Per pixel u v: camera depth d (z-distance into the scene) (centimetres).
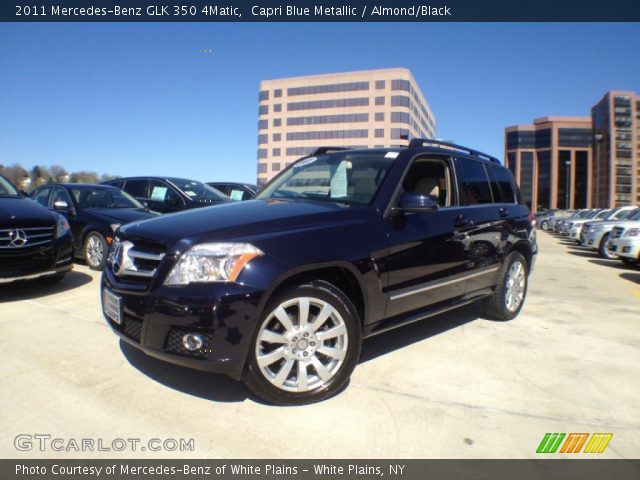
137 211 735
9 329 400
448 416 272
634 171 10950
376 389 304
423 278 350
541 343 411
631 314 539
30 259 496
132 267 284
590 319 507
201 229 273
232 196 1198
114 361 333
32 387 291
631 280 841
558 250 1547
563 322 488
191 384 300
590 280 823
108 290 294
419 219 352
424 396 296
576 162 14088
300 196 376
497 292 461
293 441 240
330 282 307
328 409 275
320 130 9712
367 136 9300
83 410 265
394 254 322
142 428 248
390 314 328
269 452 231
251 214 304
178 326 252
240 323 250
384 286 316
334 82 9544
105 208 741
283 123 10088
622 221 1223
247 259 256
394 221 332
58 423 251
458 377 328
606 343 419
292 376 280
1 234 478
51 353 346
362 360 356
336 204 337
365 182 356
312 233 285
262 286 254
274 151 10206
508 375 336
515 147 14925
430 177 405
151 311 258
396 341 405
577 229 1784
